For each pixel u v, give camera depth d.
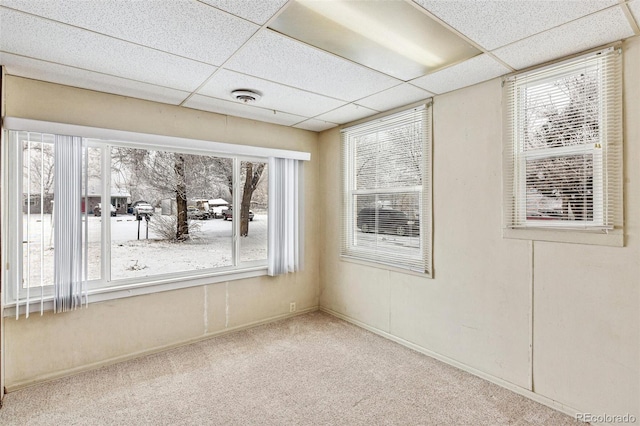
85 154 2.62
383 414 2.12
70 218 2.52
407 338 3.13
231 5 1.56
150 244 3.05
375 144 3.46
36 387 2.40
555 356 2.16
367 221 3.56
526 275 2.30
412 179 3.08
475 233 2.59
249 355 2.95
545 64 2.19
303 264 4.00
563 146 2.13
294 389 2.41
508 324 2.39
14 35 1.82
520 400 2.26
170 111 3.04
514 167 2.35
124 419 2.06
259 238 3.79
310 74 2.39
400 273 3.19
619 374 1.91
